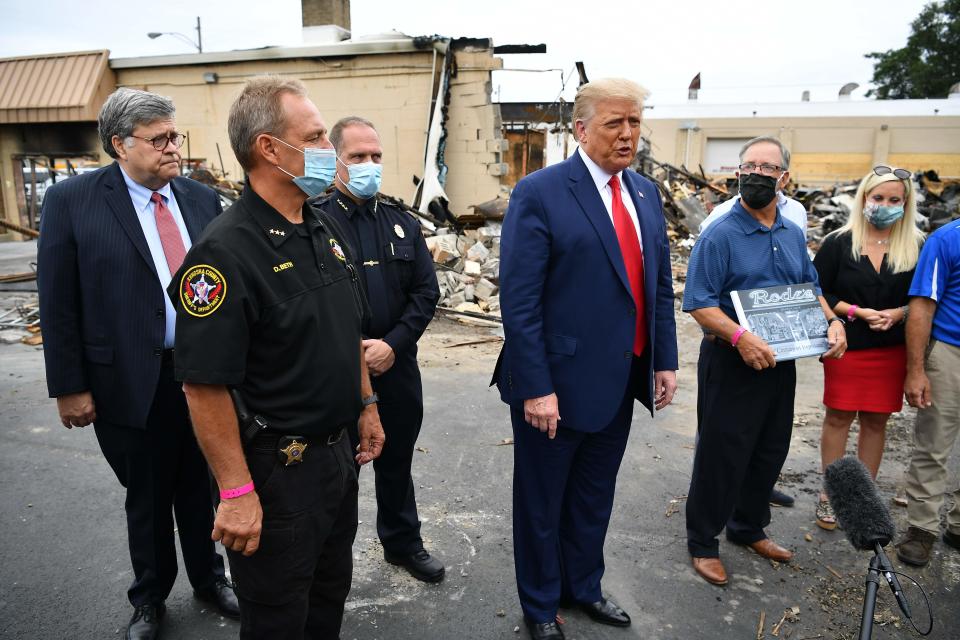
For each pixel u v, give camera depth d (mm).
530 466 2379
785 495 3494
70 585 2686
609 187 2320
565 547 2553
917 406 2912
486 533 3166
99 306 2174
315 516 1714
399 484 2729
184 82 12039
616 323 2271
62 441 4105
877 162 30875
